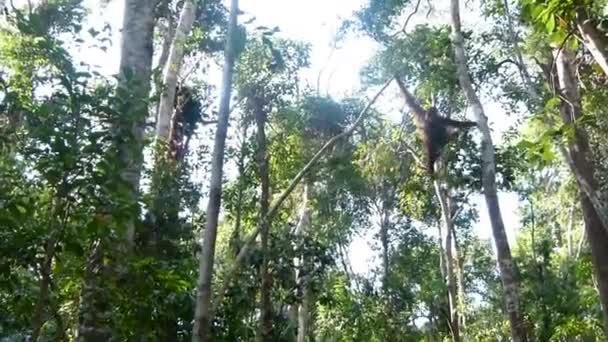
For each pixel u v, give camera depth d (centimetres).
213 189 615
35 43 578
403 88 1110
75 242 447
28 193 470
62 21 955
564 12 547
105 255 495
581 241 2022
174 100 1109
